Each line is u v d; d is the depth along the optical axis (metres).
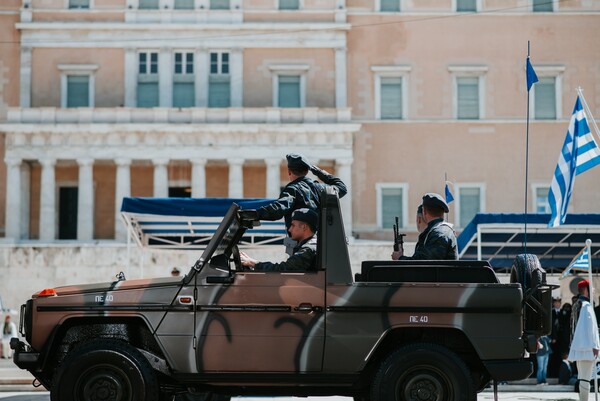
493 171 74.25
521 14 74.62
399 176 74.19
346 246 15.40
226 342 15.22
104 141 70.38
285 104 74.00
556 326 35.38
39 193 73.19
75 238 73.56
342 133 70.75
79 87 73.44
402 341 15.72
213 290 15.33
